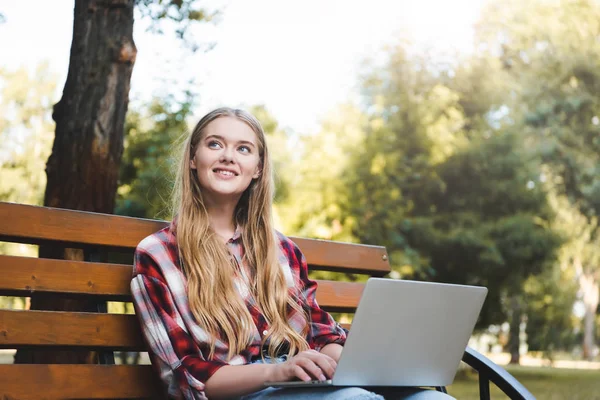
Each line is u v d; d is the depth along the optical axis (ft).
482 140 48.42
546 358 61.21
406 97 51.47
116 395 6.31
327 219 49.49
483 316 48.24
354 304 8.36
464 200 48.19
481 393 6.69
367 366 5.73
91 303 6.74
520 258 46.85
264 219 7.35
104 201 11.53
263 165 7.42
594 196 54.03
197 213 7.05
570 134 53.88
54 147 11.63
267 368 5.91
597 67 53.57
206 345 6.53
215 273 6.79
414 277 47.19
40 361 10.26
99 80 11.68
